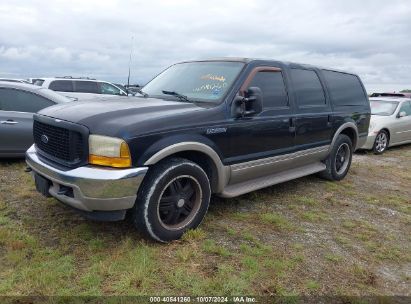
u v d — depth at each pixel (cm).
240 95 462
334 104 644
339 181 695
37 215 446
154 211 376
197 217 417
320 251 405
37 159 413
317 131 596
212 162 432
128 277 323
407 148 1215
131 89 572
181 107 423
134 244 385
